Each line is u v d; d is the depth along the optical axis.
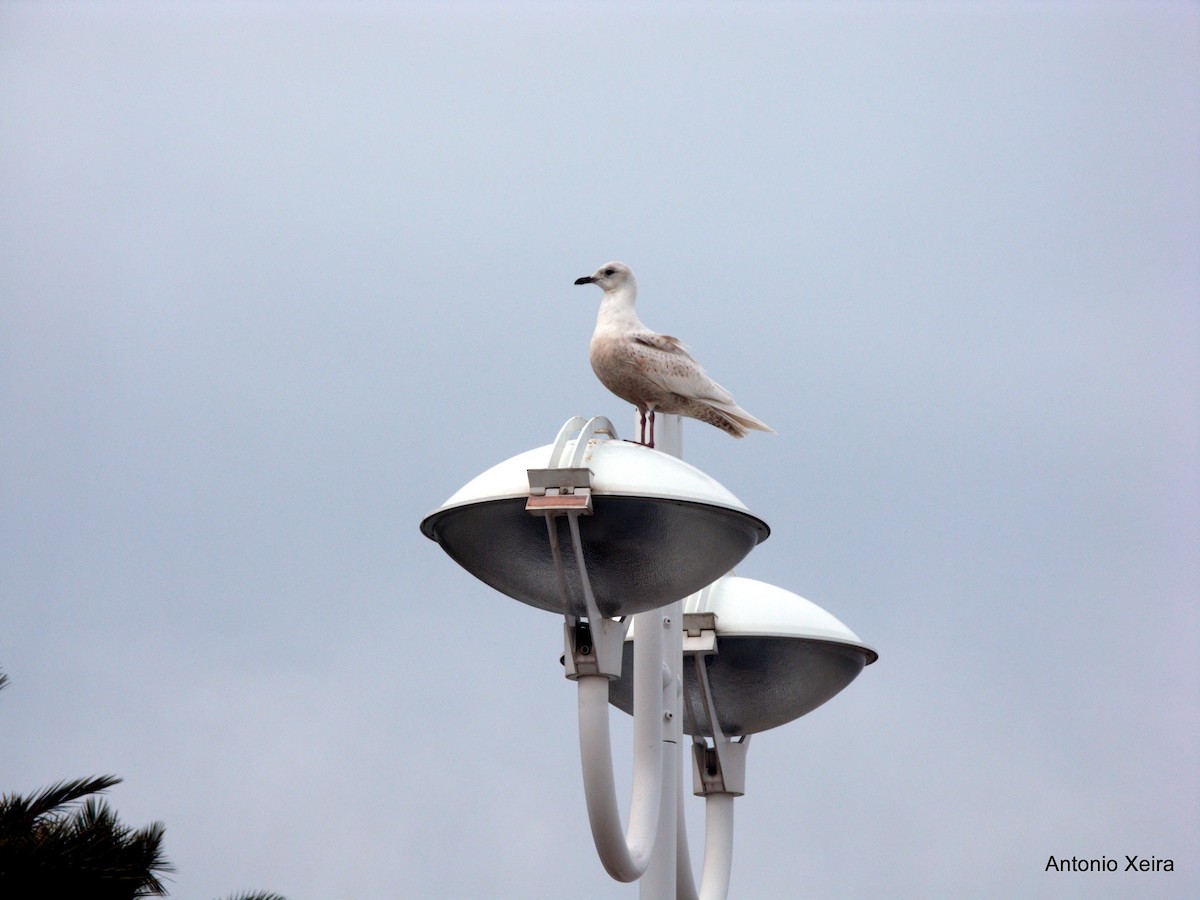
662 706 16.75
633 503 14.15
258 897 16.81
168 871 15.71
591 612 14.55
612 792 14.59
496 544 14.61
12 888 14.67
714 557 14.76
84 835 15.22
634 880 15.54
